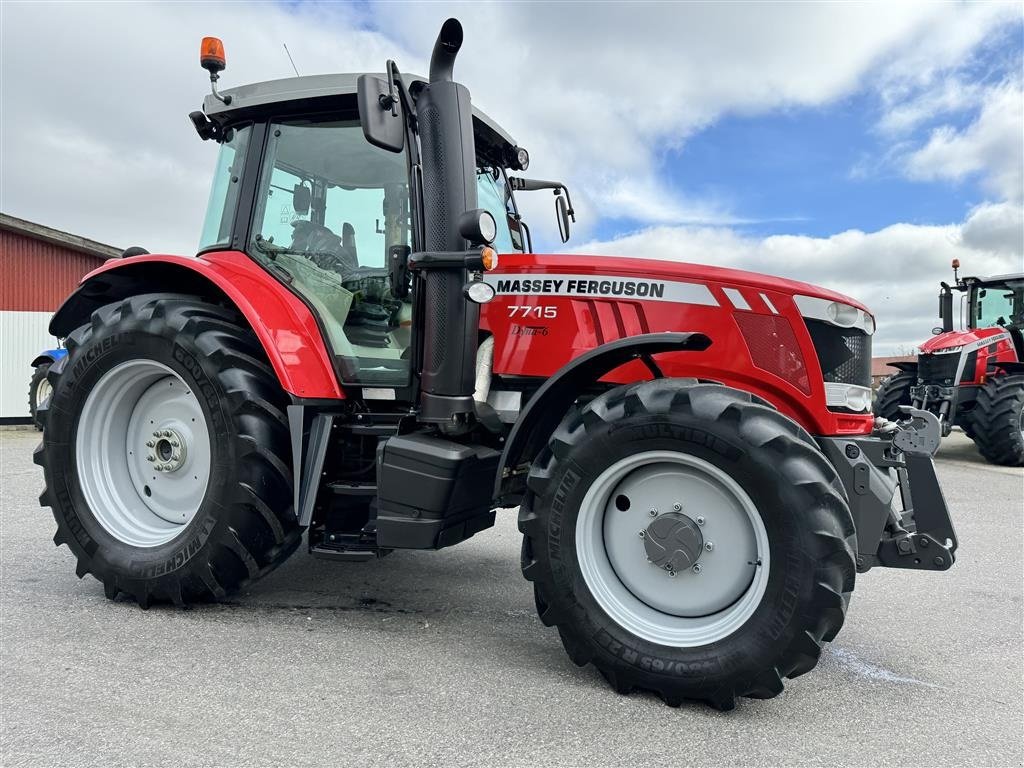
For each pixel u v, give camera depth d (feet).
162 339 9.65
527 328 9.44
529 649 8.60
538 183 13.53
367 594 10.72
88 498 10.19
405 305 9.76
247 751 5.99
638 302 9.04
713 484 7.39
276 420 9.34
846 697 7.53
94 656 8.00
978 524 17.13
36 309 53.57
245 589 10.73
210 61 10.32
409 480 8.57
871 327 9.36
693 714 6.99
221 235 10.85
